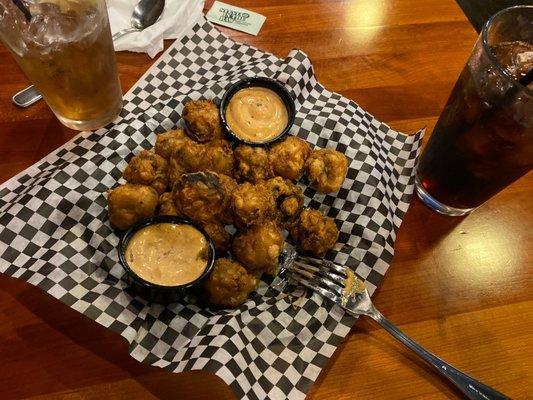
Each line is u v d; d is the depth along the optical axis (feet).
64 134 1.30
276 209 1.18
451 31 1.65
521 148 1.00
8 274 1.03
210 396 0.99
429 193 1.27
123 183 1.22
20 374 0.98
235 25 1.56
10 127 1.29
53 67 1.07
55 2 1.10
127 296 1.05
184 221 1.09
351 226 1.21
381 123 1.41
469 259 1.23
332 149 1.30
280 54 1.53
